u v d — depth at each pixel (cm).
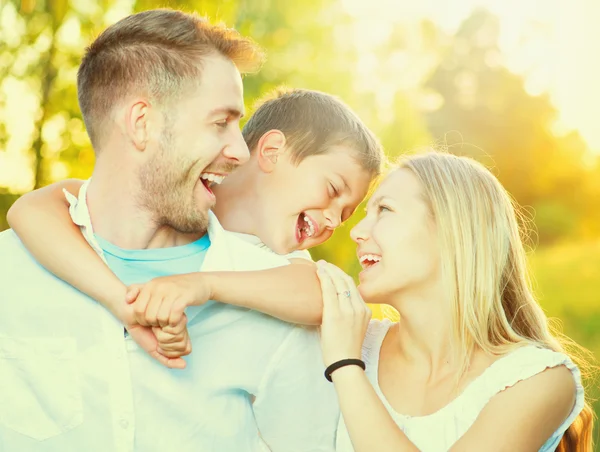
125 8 758
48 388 216
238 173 292
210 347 222
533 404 224
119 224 225
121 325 215
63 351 217
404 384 246
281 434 230
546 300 1658
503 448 218
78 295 219
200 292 204
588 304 1574
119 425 212
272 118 296
